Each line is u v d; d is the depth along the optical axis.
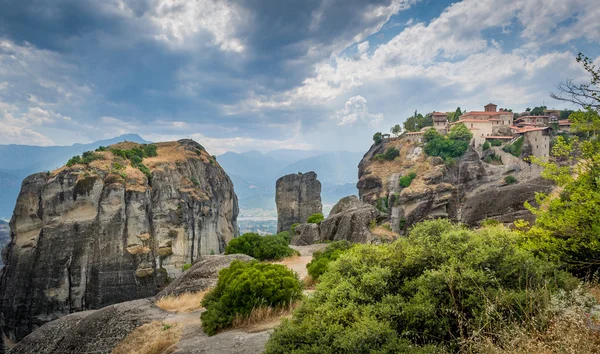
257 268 13.40
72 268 66.00
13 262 67.38
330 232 32.84
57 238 67.00
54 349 13.83
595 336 4.20
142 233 75.12
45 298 64.31
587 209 6.55
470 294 5.41
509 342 4.32
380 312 5.75
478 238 6.43
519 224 7.86
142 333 12.77
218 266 19.00
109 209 71.19
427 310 5.28
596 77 6.82
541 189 13.05
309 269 16.56
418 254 6.57
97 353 12.36
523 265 5.76
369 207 31.77
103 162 79.12
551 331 4.46
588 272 6.39
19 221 69.44
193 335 11.49
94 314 15.55
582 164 7.25
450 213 68.94
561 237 7.21
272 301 11.80
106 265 68.25
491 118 132.12
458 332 5.25
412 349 4.88
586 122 7.11
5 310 64.88
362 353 5.21
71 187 69.31
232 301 11.84
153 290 72.06
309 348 5.82
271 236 28.05
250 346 9.18
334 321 6.12
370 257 7.33
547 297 4.92
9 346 64.00
